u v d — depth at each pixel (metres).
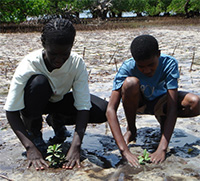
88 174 2.17
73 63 2.36
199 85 4.54
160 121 2.76
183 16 32.91
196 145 2.62
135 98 2.43
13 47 9.79
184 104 2.50
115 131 2.41
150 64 2.31
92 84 4.82
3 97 4.15
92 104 2.56
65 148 2.59
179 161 2.33
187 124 3.12
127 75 2.54
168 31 16.09
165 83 2.58
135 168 2.23
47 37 2.01
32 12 16.61
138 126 3.11
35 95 2.26
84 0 29.66
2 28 17.70
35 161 2.28
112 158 2.41
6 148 2.61
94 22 24.22
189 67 5.96
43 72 2.31
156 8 37.88
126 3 33.81
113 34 15.00
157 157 2.34
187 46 9.22
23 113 2.37
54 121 2.70
